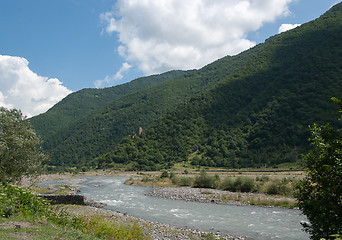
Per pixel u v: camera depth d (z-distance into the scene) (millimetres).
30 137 23156
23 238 8969
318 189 9055
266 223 27125
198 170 151625
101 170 185125
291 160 139125
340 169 8312
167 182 80000
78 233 12062
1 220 11039
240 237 21859
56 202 30875
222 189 56938
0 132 20875
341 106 9273
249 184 51031
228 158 178125
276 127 185500
